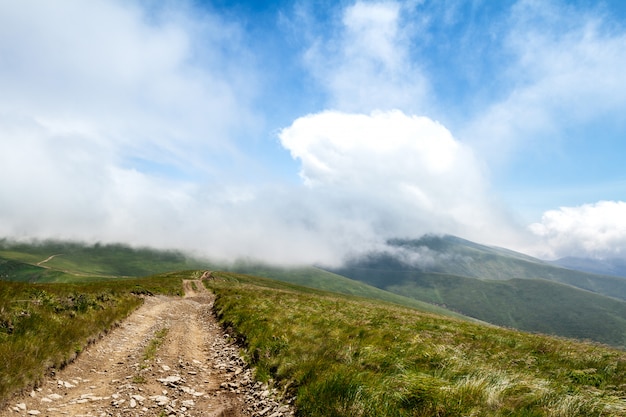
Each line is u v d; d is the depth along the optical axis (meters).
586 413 6.55
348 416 6.86
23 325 10.98
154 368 11.57
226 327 19.64
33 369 8.81
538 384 7.84
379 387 7.45
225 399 9.45
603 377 10.43
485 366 9.66
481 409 6.43
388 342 12.86
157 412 8.31
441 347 12.02
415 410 6.60
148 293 36.00
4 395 7.54
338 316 20.98
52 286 18.95
